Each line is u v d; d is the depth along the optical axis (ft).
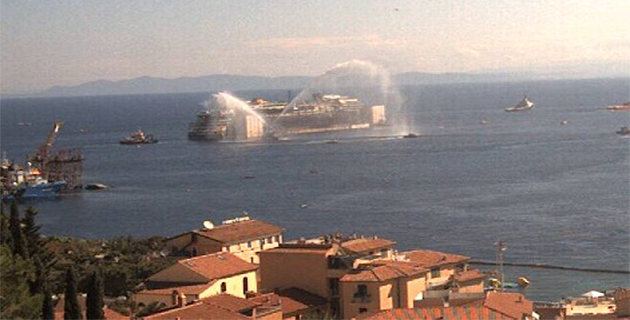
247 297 537.65
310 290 579.48
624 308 556.51
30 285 424.87
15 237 476.95
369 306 542.57
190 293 529.45
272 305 512.22
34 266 411.75
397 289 550.77
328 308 568.00
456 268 610.65
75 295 437.58
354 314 545.03
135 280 627.05
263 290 590.14
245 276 572.51
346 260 574.15
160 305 520.42
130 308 521.65
